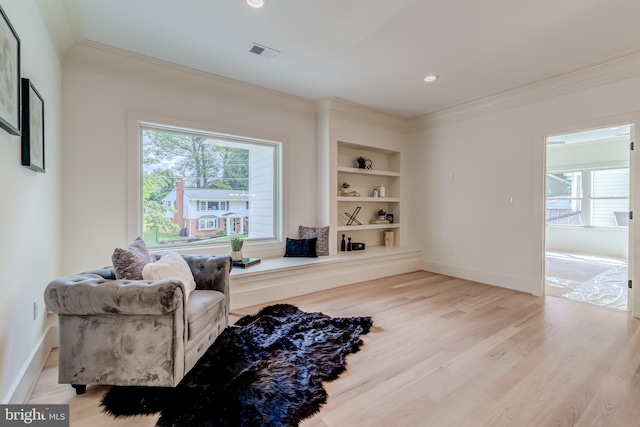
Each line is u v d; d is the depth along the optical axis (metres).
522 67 3.03
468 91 3.68
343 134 4.23
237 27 2.37
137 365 1.63
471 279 4.18
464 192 4.26
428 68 3.06
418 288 3.78
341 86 3.55
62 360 1.63
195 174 3.42
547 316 2.83
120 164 2.81
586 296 3.47
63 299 1.57
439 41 2.55
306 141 4.15
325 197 4.15
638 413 1.51
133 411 1.51
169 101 3.07
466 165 4.23
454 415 1.50
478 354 2.11
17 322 1.53
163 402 1.56
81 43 2.54
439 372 1.88
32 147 1.68
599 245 6.41
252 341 2.24
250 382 1.73
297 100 3.96
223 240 3.63
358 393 1.67
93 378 1.64
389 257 4.39
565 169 6.91
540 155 3.48
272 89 3.63
